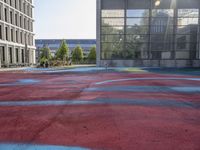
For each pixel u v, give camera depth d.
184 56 31.69
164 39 31.73
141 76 17.95
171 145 3.92
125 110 6.46
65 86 11.85
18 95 9.08
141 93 9.46
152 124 5.13
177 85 12.12
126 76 17.95
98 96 8.75
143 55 31.88
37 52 88.56
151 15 31.55
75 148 3.82
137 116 5.81
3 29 40.16
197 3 31.25
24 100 8.01
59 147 3.87
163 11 31.58
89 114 6.02
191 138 4.25
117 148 3.81
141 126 4.98
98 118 5.62
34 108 6.73
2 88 11.26
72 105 7.14
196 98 8.32
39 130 4.74
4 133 4.58
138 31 31.72
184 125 5.06
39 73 22.80
